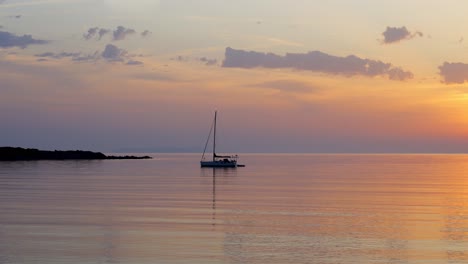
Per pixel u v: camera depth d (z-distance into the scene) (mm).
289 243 36250
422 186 85438
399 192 73125
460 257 32750
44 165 159375
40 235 38188
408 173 135375
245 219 46000
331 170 153375
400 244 36094
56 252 33219
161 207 53781
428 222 44875
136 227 41656
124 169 143375
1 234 38500
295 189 77562
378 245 35781
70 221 44219
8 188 75500
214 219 45906
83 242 35969
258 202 59156
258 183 90750
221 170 144500
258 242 36469
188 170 141250
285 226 42625
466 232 40312
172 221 44625
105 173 120750
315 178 108188
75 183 86812
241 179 102500
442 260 32094
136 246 35000
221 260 31812
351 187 82312
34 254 32719
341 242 36625
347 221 45250
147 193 69375
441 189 79062
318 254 33312
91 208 52562
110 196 64812
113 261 31422
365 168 172500
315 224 43594
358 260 32031
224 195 67312
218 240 37000
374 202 59938
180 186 82562
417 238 38031
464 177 114688
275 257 32562
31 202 57344
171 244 35656
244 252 33688
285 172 136250
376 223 44312
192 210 51656
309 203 58438
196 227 41844
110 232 39469
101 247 34594
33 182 88062
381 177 113938
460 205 57125
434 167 186125
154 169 145250
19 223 43062
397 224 43812
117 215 47781
